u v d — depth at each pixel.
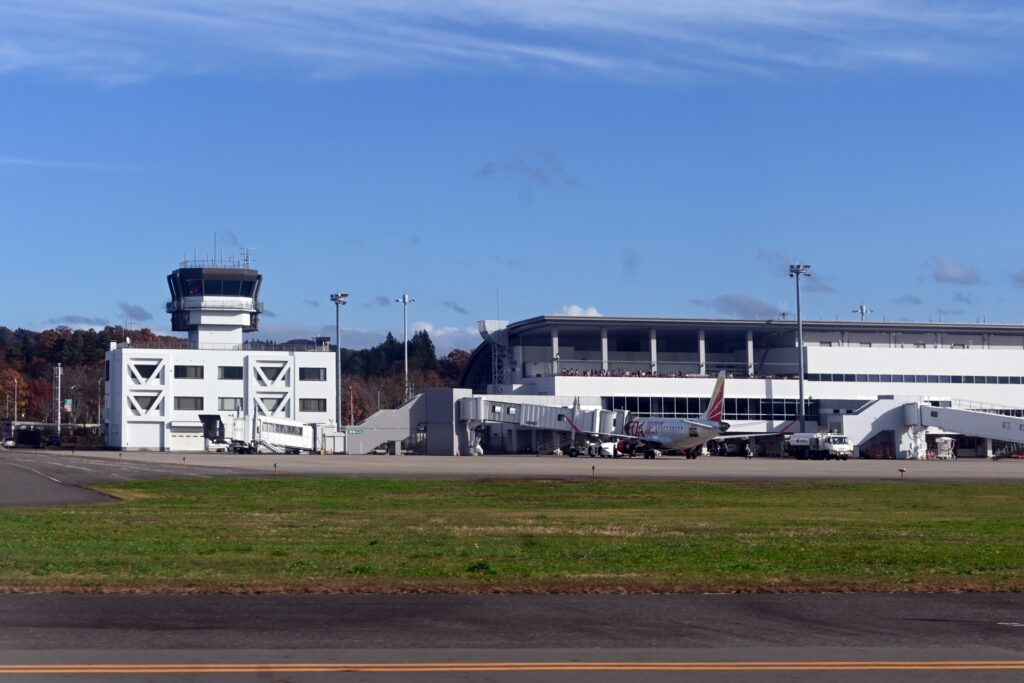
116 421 149.25
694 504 51.16
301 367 152.88
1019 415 148.88
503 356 158.38
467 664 14.48
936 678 13.98
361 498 53.47
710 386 142.62
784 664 14.70
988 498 56.53
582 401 137.62
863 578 22.94
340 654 15.07
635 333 155.25
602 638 16.42
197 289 157.38
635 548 29.16
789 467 95.50
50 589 20.86
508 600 20.09
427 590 21.06
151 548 28.48
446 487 62.41
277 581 21.88
